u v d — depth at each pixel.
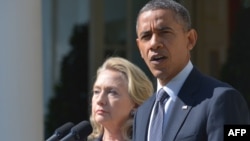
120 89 10.23
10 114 15.66
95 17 26.14
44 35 25.98
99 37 26.16
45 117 25.91
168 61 7.93
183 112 7.89
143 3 25.95
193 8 25.48
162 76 8.05
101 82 10.29
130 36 25.97
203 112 7.73
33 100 15.89
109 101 10.21
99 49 26.11
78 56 26.23
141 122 8.46
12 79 15.73
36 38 16.08
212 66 25.81
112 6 26.20
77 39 26.28
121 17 26.09
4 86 15.67
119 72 10.34
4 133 15.63
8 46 15.75
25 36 15.91
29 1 15.98
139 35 8.06
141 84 10.33
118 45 26.08
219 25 25.78
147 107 8.52
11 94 15.69
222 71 25.81
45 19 26.03
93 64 26.03
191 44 8.19
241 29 25.70
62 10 26.23
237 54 25.70
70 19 26.28
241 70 25.64
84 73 26.23
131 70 10.36
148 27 7.93
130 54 25.91
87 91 26.16
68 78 26.30
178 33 7.94
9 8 15.77
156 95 8.45
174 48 7.90
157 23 7.88
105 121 10.20
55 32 26.09
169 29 7.88
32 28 16.02
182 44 8.00
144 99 10.32
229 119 7.57
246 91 25.59
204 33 25.75
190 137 7.70
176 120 7.89
